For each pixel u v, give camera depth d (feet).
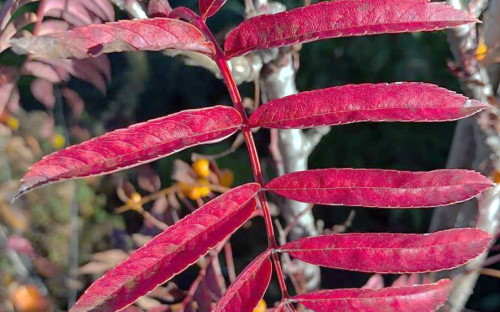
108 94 3.37
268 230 0.74
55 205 2.39
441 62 3.68
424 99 0.70
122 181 1.69
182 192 1.51
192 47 0.69
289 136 1.38
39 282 2.07
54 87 1.82
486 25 1.21
